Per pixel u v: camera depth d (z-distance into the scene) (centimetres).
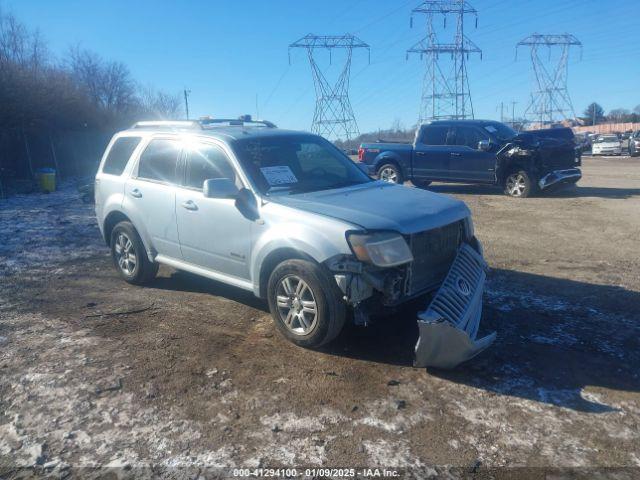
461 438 340
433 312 401
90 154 2850
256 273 491
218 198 483
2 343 484
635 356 452
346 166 598
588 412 368
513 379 412
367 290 422
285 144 567
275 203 477
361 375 421
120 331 510
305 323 455
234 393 396
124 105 5034
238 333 503
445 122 1511
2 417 366
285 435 344
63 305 585
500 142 1408
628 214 1108
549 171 1362
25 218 1186
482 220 1078
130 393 396
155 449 331
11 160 2120
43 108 2205
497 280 659
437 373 423
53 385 407
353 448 331
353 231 421
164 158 593
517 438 340
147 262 632
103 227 675
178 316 547
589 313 546
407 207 469
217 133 557
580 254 789
